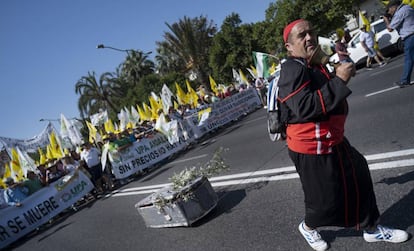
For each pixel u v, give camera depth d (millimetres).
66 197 9734
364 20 13375
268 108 2693
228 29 35531
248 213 4410
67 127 12977
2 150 11523
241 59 35094
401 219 3010
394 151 4406
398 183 3607
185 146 13062
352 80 11867
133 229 5566
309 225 2824
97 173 10555
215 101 16938
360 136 5543
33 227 8961
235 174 6324
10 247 8242
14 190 8914
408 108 5969
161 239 4680
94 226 6770
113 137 11734
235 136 10953
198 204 4664
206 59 41469
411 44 7086
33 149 12383
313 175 2584
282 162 5949
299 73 2338
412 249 2578
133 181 10805
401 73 9406
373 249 2750
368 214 2643
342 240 3025
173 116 13273
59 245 6367
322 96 2227
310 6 27844
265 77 14586
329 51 3600
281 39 29312
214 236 4148
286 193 4551
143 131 13391
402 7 7027
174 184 4859
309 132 2508
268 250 3361
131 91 50531
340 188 2551
